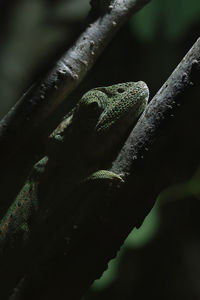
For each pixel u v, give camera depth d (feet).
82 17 4.03
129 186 1.81
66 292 1.85
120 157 1.82
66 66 1.99
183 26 3.03
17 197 2.04
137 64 3.89
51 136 2.03
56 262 1.85
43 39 4.03
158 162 1.80
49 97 2.00
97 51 2.00
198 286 3.95
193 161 3.77
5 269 1.94
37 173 2.04
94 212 1.83
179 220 4.05
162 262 4.02
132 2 2.01
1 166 2.05
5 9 4.20
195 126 3.64
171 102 1.78
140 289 3.99
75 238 1.84
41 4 4.20
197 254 4.04
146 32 3.07
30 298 1.87
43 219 1.95
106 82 3.85
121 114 1.96
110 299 3.92
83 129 1.97
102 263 1.84
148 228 2.95
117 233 1.82
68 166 2.00
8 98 3.89
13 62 4.00
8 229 1.99
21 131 2.03
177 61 3.84
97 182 1.82
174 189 3.07
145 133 1.80
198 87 1.77
